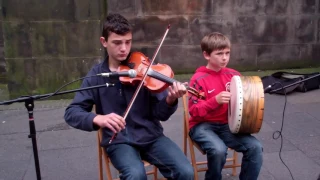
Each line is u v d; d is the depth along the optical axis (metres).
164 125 4.09
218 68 2.54
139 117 2.18
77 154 3.42
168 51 6.25
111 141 1.97
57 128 4.09
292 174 2.94
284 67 6.59
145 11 6.05
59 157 3.36
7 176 3.04
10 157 3.40
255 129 2.23
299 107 4.60
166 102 2.10
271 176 2.91
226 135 2.44
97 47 5.08
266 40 6.43
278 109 4.54
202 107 2.34
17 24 4.88
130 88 2.17
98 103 2.20
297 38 6.49
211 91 2.48
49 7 4.87
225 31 6.29
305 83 5.16
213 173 2.33
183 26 6.17
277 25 6.38
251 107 2.16
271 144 3.50
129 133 2.15
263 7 6.27
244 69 6.51
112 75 1.93
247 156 2.33
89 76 2.01
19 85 5.10
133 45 6.17
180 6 6.08
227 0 6.16
